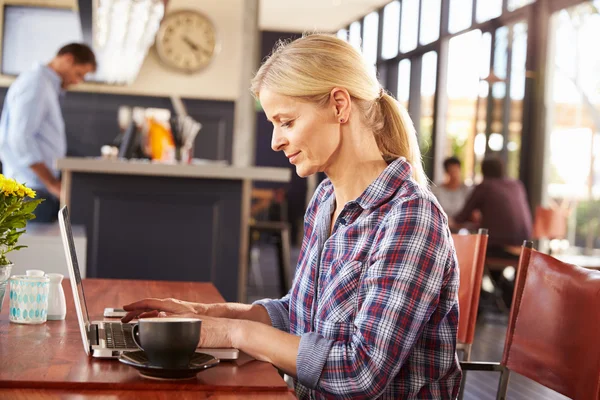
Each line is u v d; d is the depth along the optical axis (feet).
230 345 4.31
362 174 4.82
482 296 23.15
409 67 39.45
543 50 27.25
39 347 4.18
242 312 5.38
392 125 4.96
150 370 3.53
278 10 48.62
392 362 4.17
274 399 3.42
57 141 19.13
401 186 4.67
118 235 14.03
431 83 36.91
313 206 5.57
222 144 25.86
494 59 30.37
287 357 4.26
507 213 21.75
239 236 14.40
